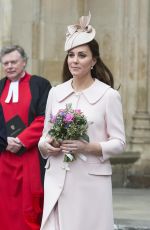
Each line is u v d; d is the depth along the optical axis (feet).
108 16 98.17
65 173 36.01
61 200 35.96
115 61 97.86
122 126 36.58
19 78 50.03
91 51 36.45
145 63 97.04
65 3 97.60
